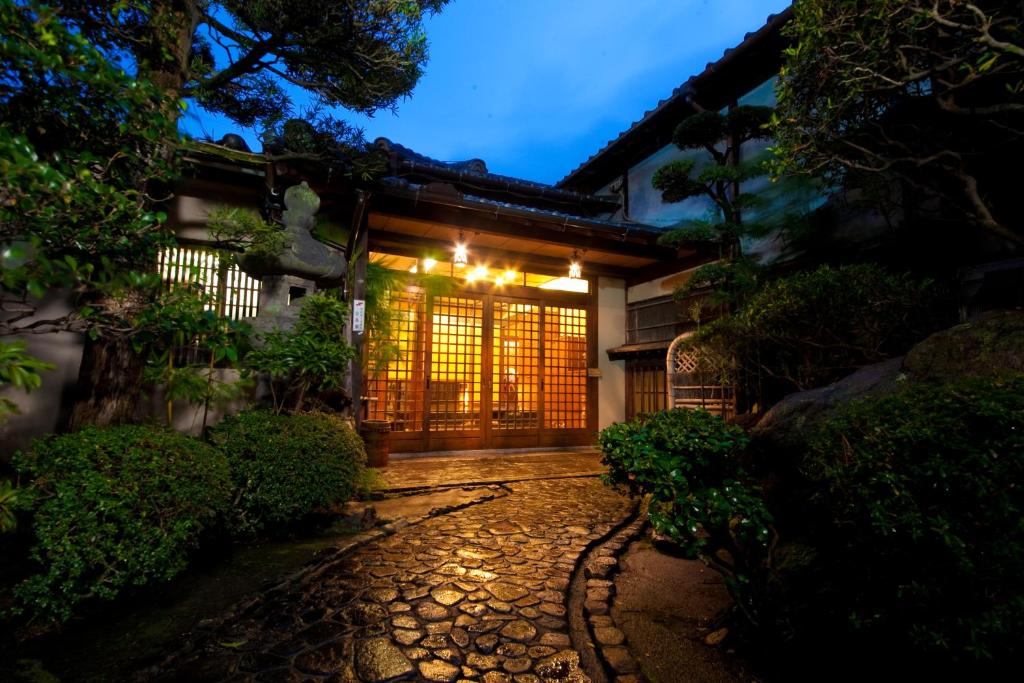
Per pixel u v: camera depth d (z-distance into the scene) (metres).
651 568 4.74
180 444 4.07
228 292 7.36
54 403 5.89
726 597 4.02
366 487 7.11
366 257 8.85
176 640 3.17
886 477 2.14
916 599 2.09
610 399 13.09
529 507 6.86
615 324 13.34
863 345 5.91
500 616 3.65
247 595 3.85
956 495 2.03
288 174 7.39
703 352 8.37
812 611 2.71
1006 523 1.91
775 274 8.63
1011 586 1.91
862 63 4.00
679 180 8.98
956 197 6.02
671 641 3.34
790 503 3.50
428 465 9.84
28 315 2.97
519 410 12.21
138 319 3.18
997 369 3.19
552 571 4.53
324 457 5.41
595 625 3.50
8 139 2.27
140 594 3.83
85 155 2.79
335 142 7.04
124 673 2.79
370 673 2.88
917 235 6.52
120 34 4.16
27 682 2.66
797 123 4.73
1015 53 3.20
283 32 5.47
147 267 3.47
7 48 2.39
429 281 11.05
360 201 7.91
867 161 5.23
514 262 11.88
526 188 13.48
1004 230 4.11
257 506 5.05
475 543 5.31
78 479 3.36
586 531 5.74
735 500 2.87
